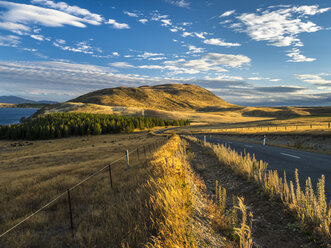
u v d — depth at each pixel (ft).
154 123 476.95
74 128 336.29
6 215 17.40
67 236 12.66
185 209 13.11
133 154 66.49
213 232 12.25
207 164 39.52
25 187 28.27
